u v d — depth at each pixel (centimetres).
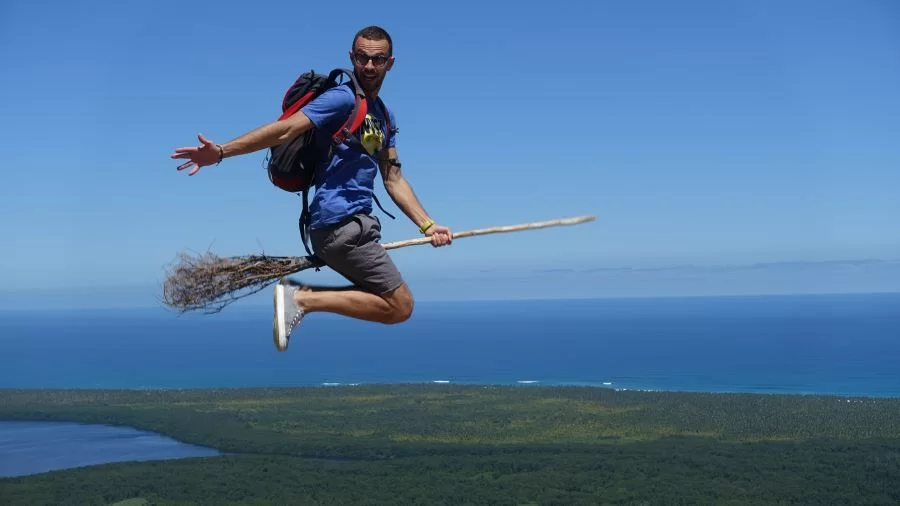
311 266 493
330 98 466
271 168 485
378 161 518
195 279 484
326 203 474
